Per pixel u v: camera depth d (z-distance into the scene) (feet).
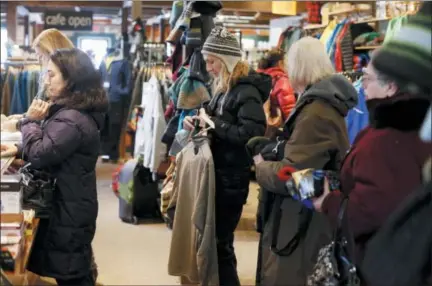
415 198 4.09
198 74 11.11
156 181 14.69
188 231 10.02
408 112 4.70
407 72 4.07
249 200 12.38
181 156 10.05
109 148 17.51
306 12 21.66
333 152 6.72
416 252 4.00
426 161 4.59
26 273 7.84
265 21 26.94
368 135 5.14
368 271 4.36
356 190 5.09
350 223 5.11
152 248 12.13
